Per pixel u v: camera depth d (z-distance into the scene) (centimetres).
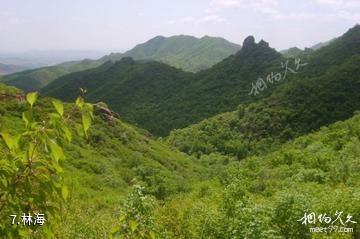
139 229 370
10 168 248
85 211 1121
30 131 247
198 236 1072
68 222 817
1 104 5084
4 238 254
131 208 509
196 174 8162
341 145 5066
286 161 4853
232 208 1060
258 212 988
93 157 6338
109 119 8419
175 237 1173
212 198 1956
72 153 6019
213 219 1055
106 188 5050
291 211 1094
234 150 10588
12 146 243
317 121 10400
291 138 10269
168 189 4866
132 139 8575
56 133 250
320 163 4150
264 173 4153
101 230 848
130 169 6769
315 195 1923
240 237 896
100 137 7350
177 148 11388
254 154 10200
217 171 7344
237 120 11756
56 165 255
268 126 10869
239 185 1219
